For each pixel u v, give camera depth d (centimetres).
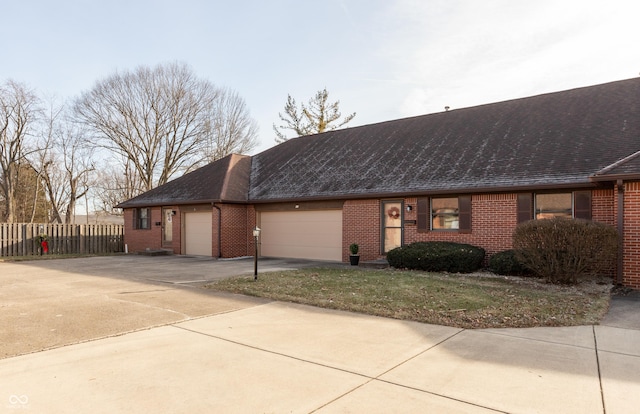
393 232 1445
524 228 983
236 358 477
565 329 609
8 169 3231
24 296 839
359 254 1500
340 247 1575
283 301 793
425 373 432
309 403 360
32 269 1356
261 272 1180
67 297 826
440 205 1363
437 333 586
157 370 437
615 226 991
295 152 2059
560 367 450
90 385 396
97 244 2211
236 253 1778
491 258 1157
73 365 449
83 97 3350
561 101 1527
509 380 413
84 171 3744
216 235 1748
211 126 3741
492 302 763
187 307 739
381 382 408
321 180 1673
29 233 1980
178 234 1934
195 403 359
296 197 1625
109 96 3350
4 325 609
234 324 628
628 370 441
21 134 3253
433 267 1184
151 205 2014
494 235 1242
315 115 4053
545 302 766
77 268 1371
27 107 3256
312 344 531
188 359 472
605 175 952
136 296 838
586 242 909
